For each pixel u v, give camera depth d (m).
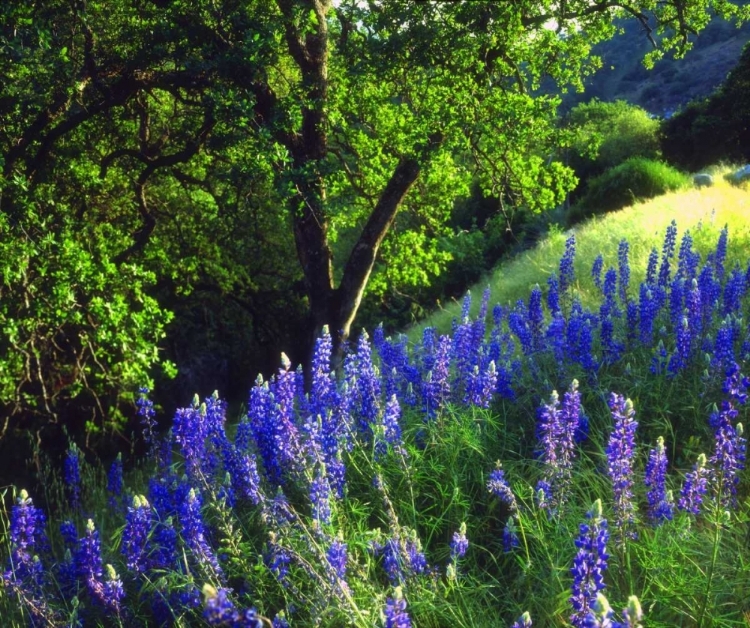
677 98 72.19
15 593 3.83
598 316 6.64
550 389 5.24
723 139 33.53
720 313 6.12
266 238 20.22
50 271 10.34
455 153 13.53
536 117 12.72
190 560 3.79
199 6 11.74
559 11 13.48
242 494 4.28
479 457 4.50
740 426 3.36
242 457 4.20
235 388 23.14
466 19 12.02
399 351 5.90
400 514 4.16
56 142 13.09
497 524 4.14
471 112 12.50
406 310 24.48
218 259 18.86
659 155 34.34
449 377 5.43
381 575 3.76
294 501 4.29
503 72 13.42
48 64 10.67
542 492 3.65
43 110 11.54
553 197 15.12
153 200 16.88
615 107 38.97
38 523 4.63
